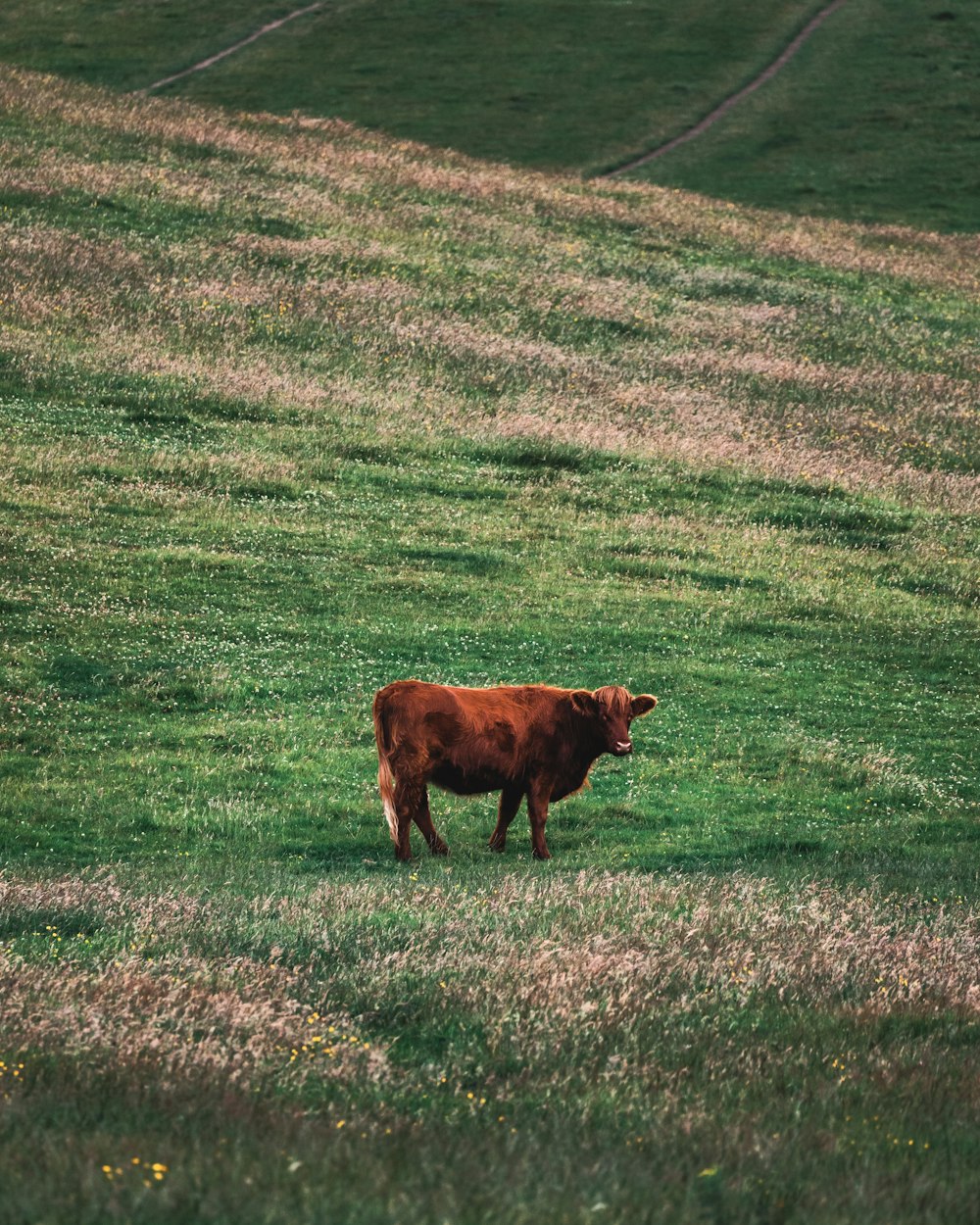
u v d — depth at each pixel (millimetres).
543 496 59594
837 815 34438
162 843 30484
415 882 26328
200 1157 10938
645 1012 17297
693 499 61344
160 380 65750
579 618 47250
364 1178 10766
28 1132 11727
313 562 50062
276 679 40625
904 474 66375
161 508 53156
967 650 47969
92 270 76062
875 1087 14914
